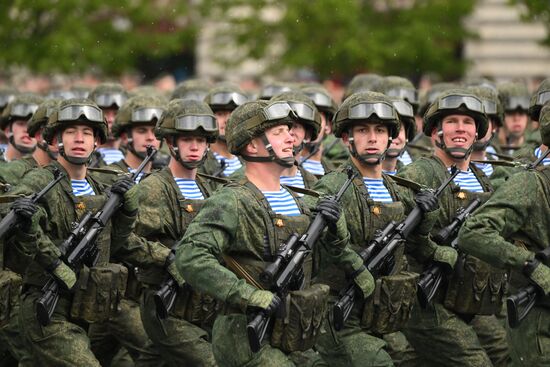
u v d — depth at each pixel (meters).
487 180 24.39
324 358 21.41
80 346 21.52
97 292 21.75
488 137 27.38
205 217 19.11
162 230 23.23
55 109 22.36
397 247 21.56
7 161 27.67
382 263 21.38
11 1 45.09
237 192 19.31
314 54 46.91
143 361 23.95
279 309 19.08
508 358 23.86
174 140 23.69
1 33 45.09
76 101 22.28
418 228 22.17
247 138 19.62
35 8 44.44
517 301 20.16
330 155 31.20
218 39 50.97
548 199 20.47
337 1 46.31
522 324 20.77
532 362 20.73
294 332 19.23
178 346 22.75
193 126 23.52
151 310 22.95
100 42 46.00
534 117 27.19
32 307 21.55
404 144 26.08
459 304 22.75
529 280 20.38
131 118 27.61
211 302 22.86
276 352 19.28
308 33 47.09
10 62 45.28
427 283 22.34
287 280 19.06
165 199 23.33
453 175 22.78
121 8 45.91
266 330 19.02
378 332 21.44
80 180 22.55
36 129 25.06
